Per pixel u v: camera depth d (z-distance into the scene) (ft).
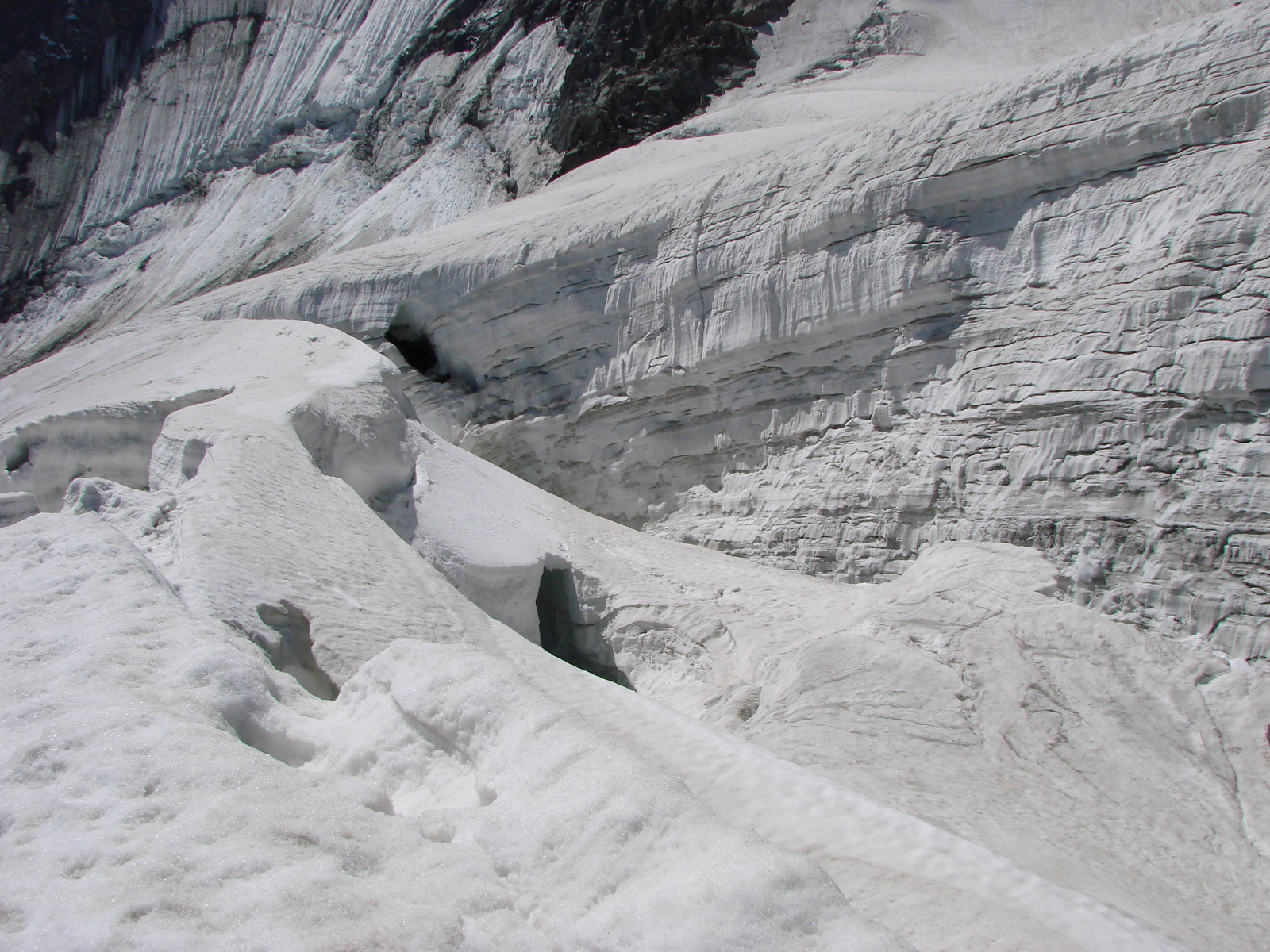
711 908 9.98
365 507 36.60
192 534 25.68
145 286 173.58
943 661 31.19
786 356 53.26
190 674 15.03
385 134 184.65
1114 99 41.75
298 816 11.00
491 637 28.86
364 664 17.25
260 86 200.34
